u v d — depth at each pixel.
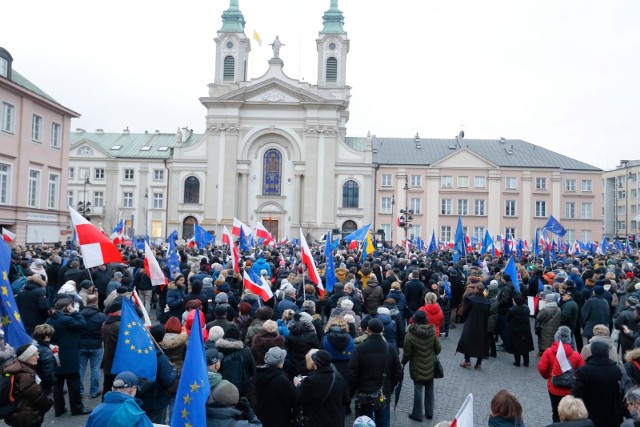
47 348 9.72
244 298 13.78
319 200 70.31
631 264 26.44
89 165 74.81
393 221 71.50
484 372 15.73
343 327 10.16
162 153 76.94
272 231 71.44
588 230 72.62
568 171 73.06
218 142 71.19
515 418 6.62
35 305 13.34
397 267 24.34
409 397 13.41
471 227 72.00
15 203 38.28
